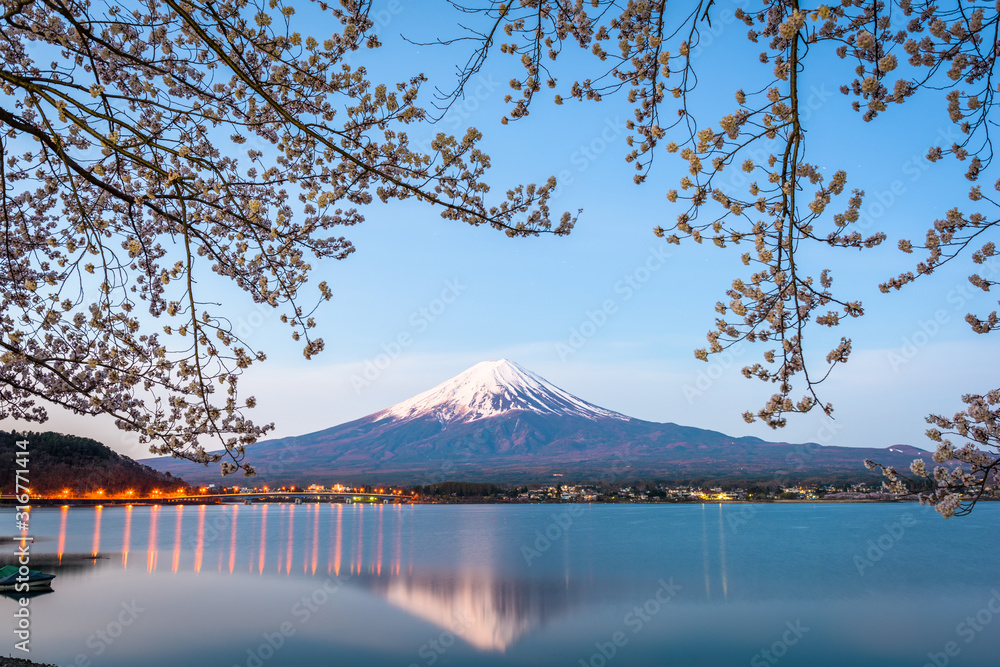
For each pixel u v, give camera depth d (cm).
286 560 5825
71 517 11856
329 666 2558
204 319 536
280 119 615
